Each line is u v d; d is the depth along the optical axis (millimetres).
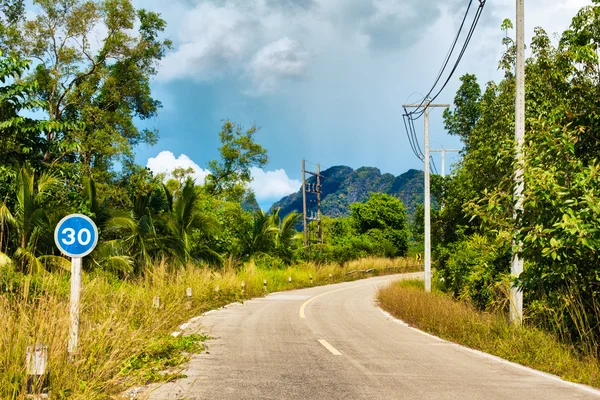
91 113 28656
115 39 29562
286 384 6703
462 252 19781
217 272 26422
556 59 15492
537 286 9859
